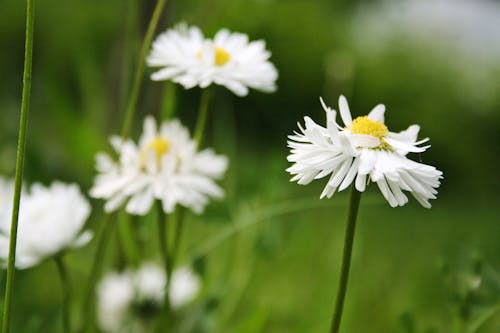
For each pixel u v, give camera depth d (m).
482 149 2.03
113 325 0.53
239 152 1.67
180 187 0.44
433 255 1.04
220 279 0.53
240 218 0.51
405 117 2.06
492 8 2.68
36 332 0.52
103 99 0.61
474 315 0.45
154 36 0.54
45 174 0.54
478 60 2.26
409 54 2.20
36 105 0.99
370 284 0.75
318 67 1.96
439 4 2.55
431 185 0.36
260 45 0.46
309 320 0.58
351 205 0.37
